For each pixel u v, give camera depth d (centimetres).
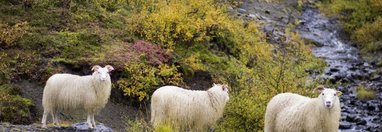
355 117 1706
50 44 1598
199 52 1816
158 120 1143
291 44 2209
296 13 3116
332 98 940
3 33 1566
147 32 1750
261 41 2203
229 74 1741
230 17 2177
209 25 1839
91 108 1148
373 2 3144
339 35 2953
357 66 2406
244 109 1259
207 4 1903
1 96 1295
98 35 1705
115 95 1476
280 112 1022
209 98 1158
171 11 1780
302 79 1426
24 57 1503
